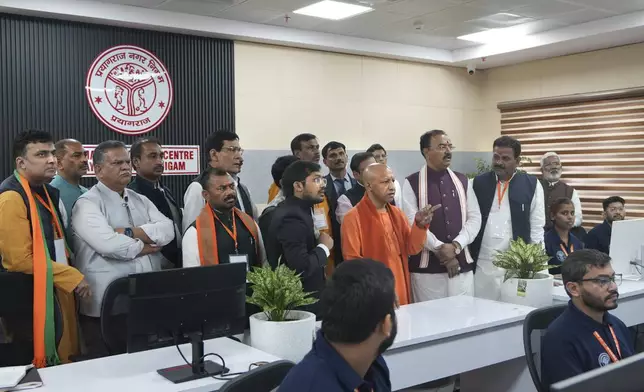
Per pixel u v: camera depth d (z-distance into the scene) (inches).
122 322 98.7
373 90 291.0
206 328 83.4
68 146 140.0
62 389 76.2
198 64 240.4
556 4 219.1
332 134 277.6
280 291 91.7
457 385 143.7
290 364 68.3
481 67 324.2
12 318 103.7
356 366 47.6
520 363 114.8
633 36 248.5
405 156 302.8
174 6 215.2
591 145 284.4
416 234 124.0
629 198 270.2
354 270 46.6
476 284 146.8
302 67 267.7
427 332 98.0
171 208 141.8
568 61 289.0
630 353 86.1
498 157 142.9
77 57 212.8
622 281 140.0
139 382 78.9
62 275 106.2
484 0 212.8
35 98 204.8
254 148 255.1
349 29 256.4
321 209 136.5
